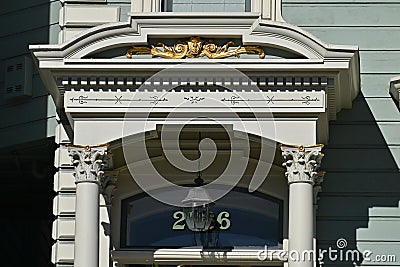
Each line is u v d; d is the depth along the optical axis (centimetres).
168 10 2653
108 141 2400
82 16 2666
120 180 2595
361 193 2575
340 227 2561
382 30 2644
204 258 2559
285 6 2652
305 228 2358
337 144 2598
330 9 2648
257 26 2400
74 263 2391
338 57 2370
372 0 2653
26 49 2788
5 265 3388
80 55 2397
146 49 2419
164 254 2561
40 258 3375
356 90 2586
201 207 2534
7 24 2825
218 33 2406
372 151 2595
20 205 3328
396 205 2567
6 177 3047
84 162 2394
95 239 2373
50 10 2781
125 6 2664
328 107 2492
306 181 2373
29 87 2759
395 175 2583
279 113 2389
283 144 2386
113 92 2406
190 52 2409
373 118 2608
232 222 2588
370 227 2559
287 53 2403
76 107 2400
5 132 2777
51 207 3341
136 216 2595
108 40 2409
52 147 2789
